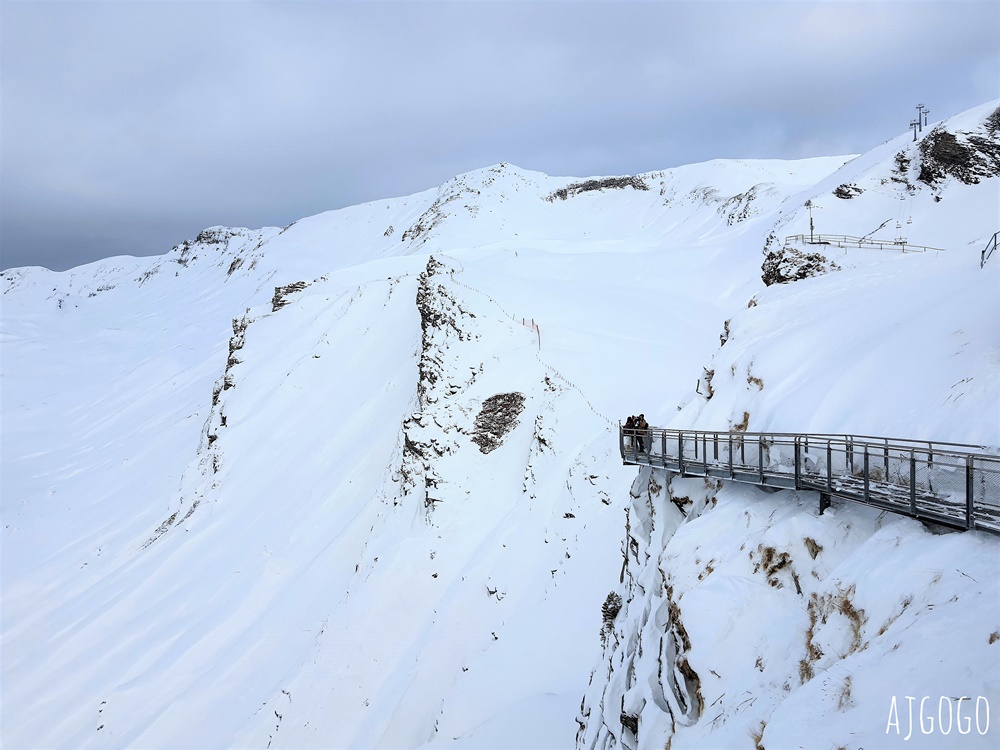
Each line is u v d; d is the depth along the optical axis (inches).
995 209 1546.5
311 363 2773.1
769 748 331.3
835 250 1160.8
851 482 468.4
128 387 5280.5
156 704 1606.8
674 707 481.1
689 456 677.3
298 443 2458.2
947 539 369.1
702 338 2026.3
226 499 2397.9
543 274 3105.3
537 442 1529.3
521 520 1395.2
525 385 1669.5
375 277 3678.6
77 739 1604.3
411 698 1190.9
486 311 1894.7
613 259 3417.8
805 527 472.4
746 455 597.9
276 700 1398.9
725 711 413.1
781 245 1249.4
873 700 301.4
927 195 1715.1
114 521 2910.9
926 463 408.8
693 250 3501.5
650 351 1825.8
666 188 7593.5
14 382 5969.5
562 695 919.7
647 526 767.7
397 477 1779.0
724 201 6097.4
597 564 1115.3
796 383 682.8
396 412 2218.3
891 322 695.7
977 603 304.8
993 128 1726.1
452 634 1263.5
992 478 365.7
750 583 478.6
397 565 1491.1
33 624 2170.3
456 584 1354.6
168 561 2199.8
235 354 3127.5
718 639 454.9
